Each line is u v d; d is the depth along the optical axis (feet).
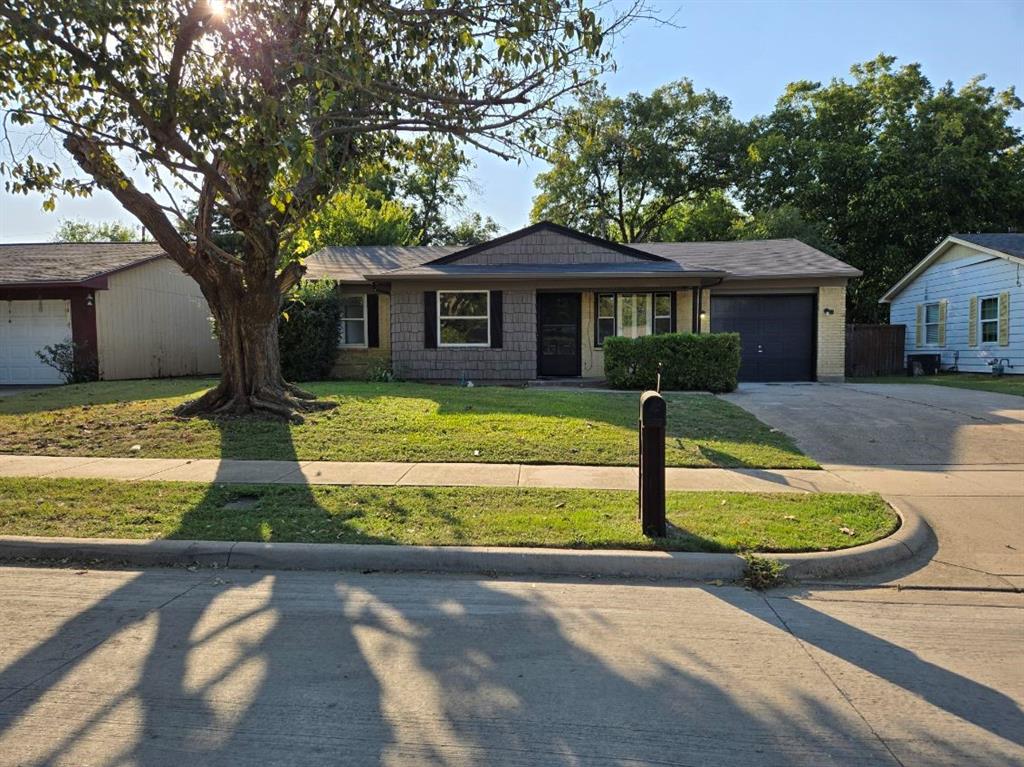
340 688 11.43
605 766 9.30
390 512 20.89
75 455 29.12
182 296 73.26
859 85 102.53
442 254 68.39
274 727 10.27
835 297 58.39
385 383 50.78
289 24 25.05
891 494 23.16
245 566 17.75
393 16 24.88
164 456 28.78
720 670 12.05
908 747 9.72
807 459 28.02
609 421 34.58
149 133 27.27
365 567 17.51
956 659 12.50
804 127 104.99
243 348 35.65
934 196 90.48
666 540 18.02
